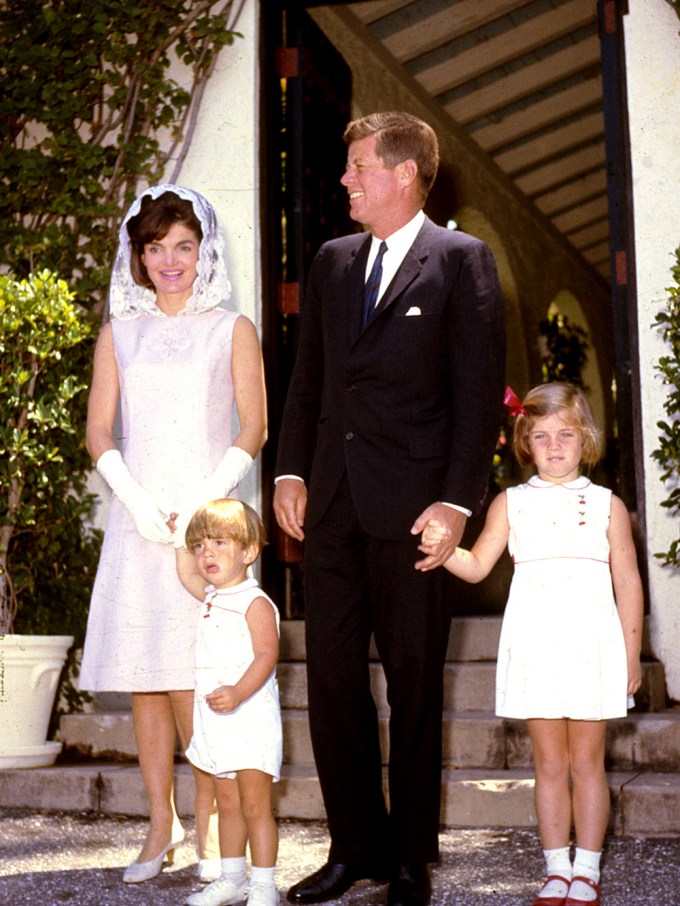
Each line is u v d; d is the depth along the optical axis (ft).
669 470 14.58
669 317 14.24
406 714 9.49
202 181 17.15
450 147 27.96
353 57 23.02
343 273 10.32
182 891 10.00
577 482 9.82
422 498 9.52
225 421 10.96
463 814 12.55
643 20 15.75
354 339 9.98
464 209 28.73
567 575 9.54
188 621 10.44
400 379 9.70
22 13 17.38
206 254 10.95
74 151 16.87
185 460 10.63
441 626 9.62
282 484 10.61
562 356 34.42
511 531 9.83
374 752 9.94
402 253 10.08
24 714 14.48
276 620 9.67
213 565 9.66
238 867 9.64
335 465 9.95
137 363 10.84
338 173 19.60
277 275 17.74
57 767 14.37
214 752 9.38
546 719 9.46
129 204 16.90
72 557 16.35
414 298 9.77
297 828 12.66
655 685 14.28
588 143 29.96
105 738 15.02
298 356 10.86
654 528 15.11
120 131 17.22
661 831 11.80
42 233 17.13
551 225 34.24
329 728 9.83
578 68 26.55
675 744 13.11
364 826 9.79
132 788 13.56
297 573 17.48
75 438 16.38
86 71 17.19
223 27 17.06
